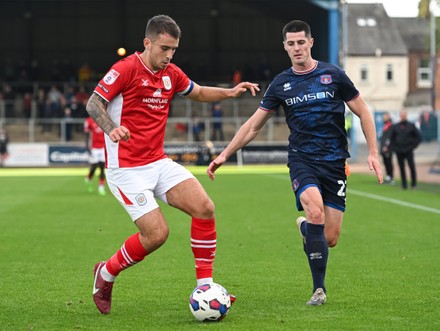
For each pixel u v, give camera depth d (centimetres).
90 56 15462
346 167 2317
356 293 2425
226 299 2047
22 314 2153
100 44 15462
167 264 3008
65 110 13250
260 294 2425
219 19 15588
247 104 14125
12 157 12256
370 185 7538
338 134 2295
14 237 3825
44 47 15388
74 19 15388
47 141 13162
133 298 2372
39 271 2870
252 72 14762
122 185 2117
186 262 3056
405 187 6944
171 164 2148
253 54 15675
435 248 3416
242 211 5100
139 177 2111
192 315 2127
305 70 2300
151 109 2119
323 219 2230
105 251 3372
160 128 2142
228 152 2344
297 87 2291
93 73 14900
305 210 2241
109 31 15450
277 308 2208
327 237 2333
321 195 2298
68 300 2353
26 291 2492
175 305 2267
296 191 2275
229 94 2291
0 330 1961
